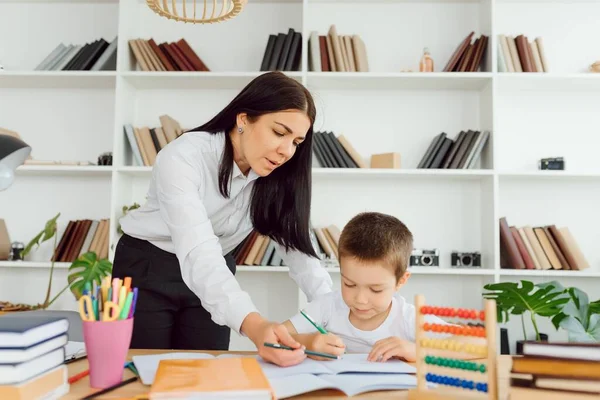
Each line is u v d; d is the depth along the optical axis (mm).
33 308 2760
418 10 3029
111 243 2686
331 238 2809
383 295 1237
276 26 3049
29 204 3008
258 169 1288
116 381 847
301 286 1569
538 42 2789
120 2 2793
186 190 1224
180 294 1520
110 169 2734
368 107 3004
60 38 3080
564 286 2887
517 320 2869
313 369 938
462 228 2947
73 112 3045
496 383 745
